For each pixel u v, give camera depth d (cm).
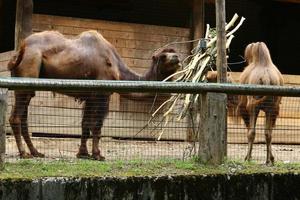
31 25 1095
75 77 852
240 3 1709
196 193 624
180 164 677
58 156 847
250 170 659
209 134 682
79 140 1094
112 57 891
